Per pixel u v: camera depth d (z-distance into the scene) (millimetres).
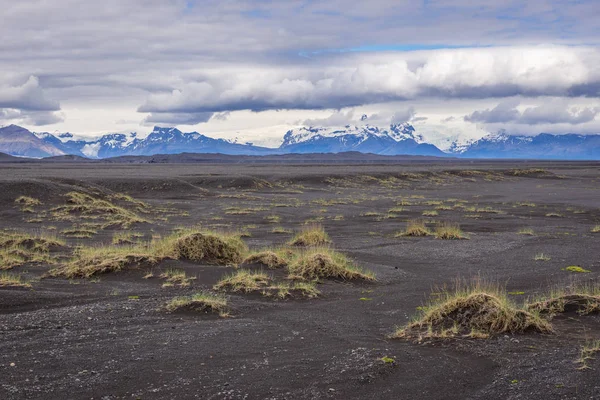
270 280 15062
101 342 9641
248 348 9336
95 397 7367
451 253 21188
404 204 46688
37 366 8445
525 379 7793
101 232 28578
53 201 37188
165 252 17688
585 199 52344
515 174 96062
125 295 13500
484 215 37531
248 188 62750
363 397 7359
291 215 37969
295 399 7297
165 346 9422
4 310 12086
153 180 55656
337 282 15266
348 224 32438
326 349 9273
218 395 7422
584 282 15273
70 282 14922
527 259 19703
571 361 8367
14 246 21406
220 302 12359
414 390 7570
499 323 10094
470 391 7516
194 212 39969
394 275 16688
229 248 18172
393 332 10344
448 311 10750
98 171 103625
